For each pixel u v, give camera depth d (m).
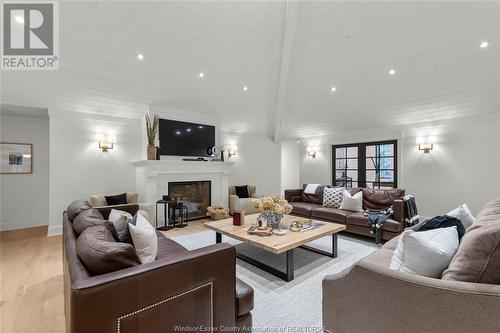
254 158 6.76
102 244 1.20
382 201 3.92
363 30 3.18
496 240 0.99
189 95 4.50
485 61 3.16
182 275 1.18
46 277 2.47
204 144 5.36
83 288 0.93
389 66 3.65
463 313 0.94
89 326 0.93
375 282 1.16
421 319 1.03
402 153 5.08
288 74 4.35
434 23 2.88
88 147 4.30
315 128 6.30
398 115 4.80
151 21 2.92
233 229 2.81
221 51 3.58
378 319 1.15
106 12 2.72
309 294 2.10
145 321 1.07
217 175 5.43
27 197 4.54
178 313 1.17
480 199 4.15
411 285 1.05
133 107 4.46
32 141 4.57
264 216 2.79
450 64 3.34
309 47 3.65
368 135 5.67
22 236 3.92
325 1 2.91
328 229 2.78
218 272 1.32
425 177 4.77
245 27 3.24
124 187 4.68
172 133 4.85
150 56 3.41
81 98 3.90
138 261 1.21
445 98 4.00
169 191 4.73
